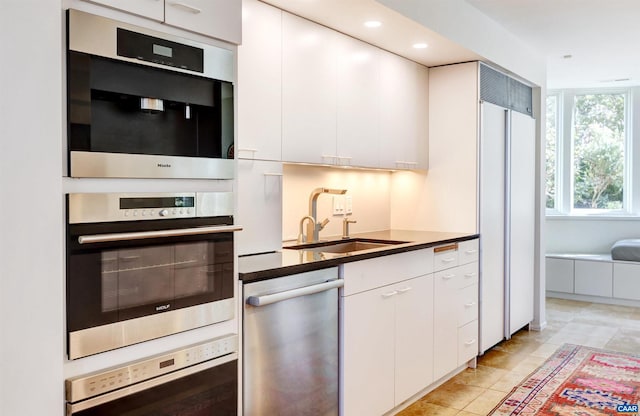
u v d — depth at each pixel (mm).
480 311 3850
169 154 1849
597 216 6465
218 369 1884
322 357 2412
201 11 1804
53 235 1417
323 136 2936
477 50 3611
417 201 4070
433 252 3246
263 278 2078
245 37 2471
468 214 3850
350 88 3141
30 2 1371
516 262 4359
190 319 1793
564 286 6105
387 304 2816
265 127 2580
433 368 3266
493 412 2998
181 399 1754
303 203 3322
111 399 1550
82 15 1492
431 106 3994
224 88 1907
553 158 6691
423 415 2959
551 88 6535
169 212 1719
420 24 2951
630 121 6402
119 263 1586
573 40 4363
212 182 1881
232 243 1945
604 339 4457
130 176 1610
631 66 5309
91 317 1519
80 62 1494
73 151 1477
